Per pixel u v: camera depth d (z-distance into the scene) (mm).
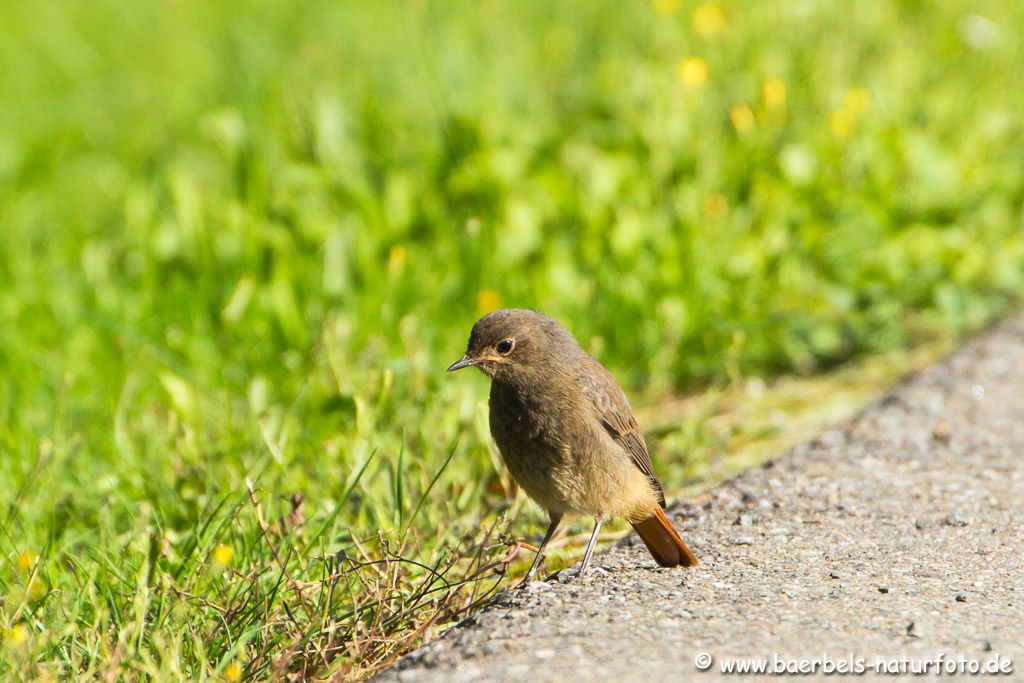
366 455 9445
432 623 7734
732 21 15484
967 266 13117
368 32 17969
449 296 12477
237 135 13859
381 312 11977
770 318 12656
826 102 14039
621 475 8461
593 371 8727
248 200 13695
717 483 10000
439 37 16500
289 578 7711
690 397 12188
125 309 12672
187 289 12789
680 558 8211
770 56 14688
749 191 13344
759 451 10695
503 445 8742
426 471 9367
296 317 11906
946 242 13062
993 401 10930
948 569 7922
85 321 12492
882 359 12656
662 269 12391
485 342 8539
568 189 13203
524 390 8531
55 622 7371
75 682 6867
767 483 9516
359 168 14078
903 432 10359
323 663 7395
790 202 13102
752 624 7059
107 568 8211
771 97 13719
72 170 17266
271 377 11523
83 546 9180
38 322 12508
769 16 15430
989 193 13836
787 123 14016
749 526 8820
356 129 14539
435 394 10812
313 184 13578
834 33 15266
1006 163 14484
